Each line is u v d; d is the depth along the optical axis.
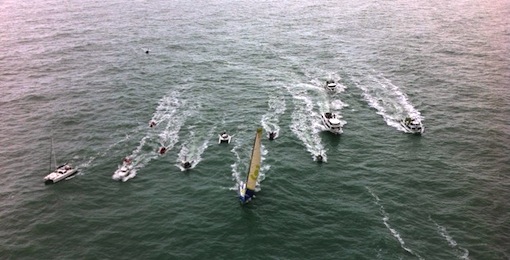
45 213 71.94
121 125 102.50
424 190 77.81
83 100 117.44
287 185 78.81
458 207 73.00
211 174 82.19
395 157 88.81
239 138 95.44
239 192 76.00
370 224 68.69
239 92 122.19
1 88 126.56
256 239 65.25
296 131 98.75
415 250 63.22
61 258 62.00
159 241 65.06
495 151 90.88
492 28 188.88
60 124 104.00
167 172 83.06
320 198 75.38
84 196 76.25
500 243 64.75
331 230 67.44
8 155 90.62
